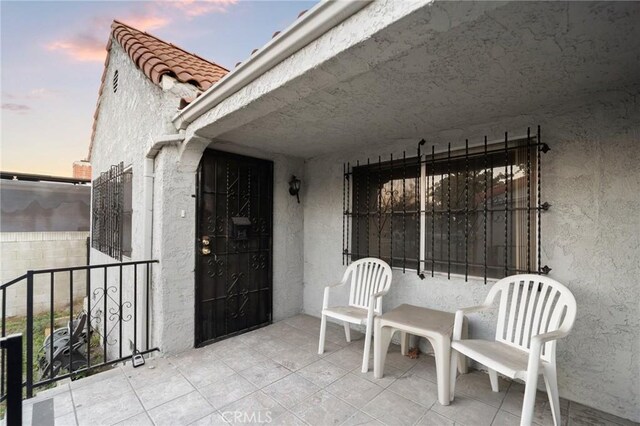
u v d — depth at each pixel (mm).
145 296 2725
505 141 2314
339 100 2027
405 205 2920
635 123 1803
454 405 1932
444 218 2656
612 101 1875
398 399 1997
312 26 1377
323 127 2590
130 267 3275
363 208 3281
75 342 3785
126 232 3488
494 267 2359
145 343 2723
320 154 3641
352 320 2482
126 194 3533
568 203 2029
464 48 1399
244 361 2545
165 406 1912
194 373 2332
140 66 2902
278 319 3623
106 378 2246
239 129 2662
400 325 2172
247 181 3361
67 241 6395
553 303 1994
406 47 1276
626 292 1819
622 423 1761
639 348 1772
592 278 1931
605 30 1254
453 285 2578
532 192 2188
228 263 3152
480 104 2078
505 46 1385
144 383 2182
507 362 1664
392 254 3010
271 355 2666
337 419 1795
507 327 2168
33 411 1843
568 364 2006
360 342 2979
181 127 2596
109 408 1886
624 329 1823
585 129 1975
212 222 3027
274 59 1630
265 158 3533
